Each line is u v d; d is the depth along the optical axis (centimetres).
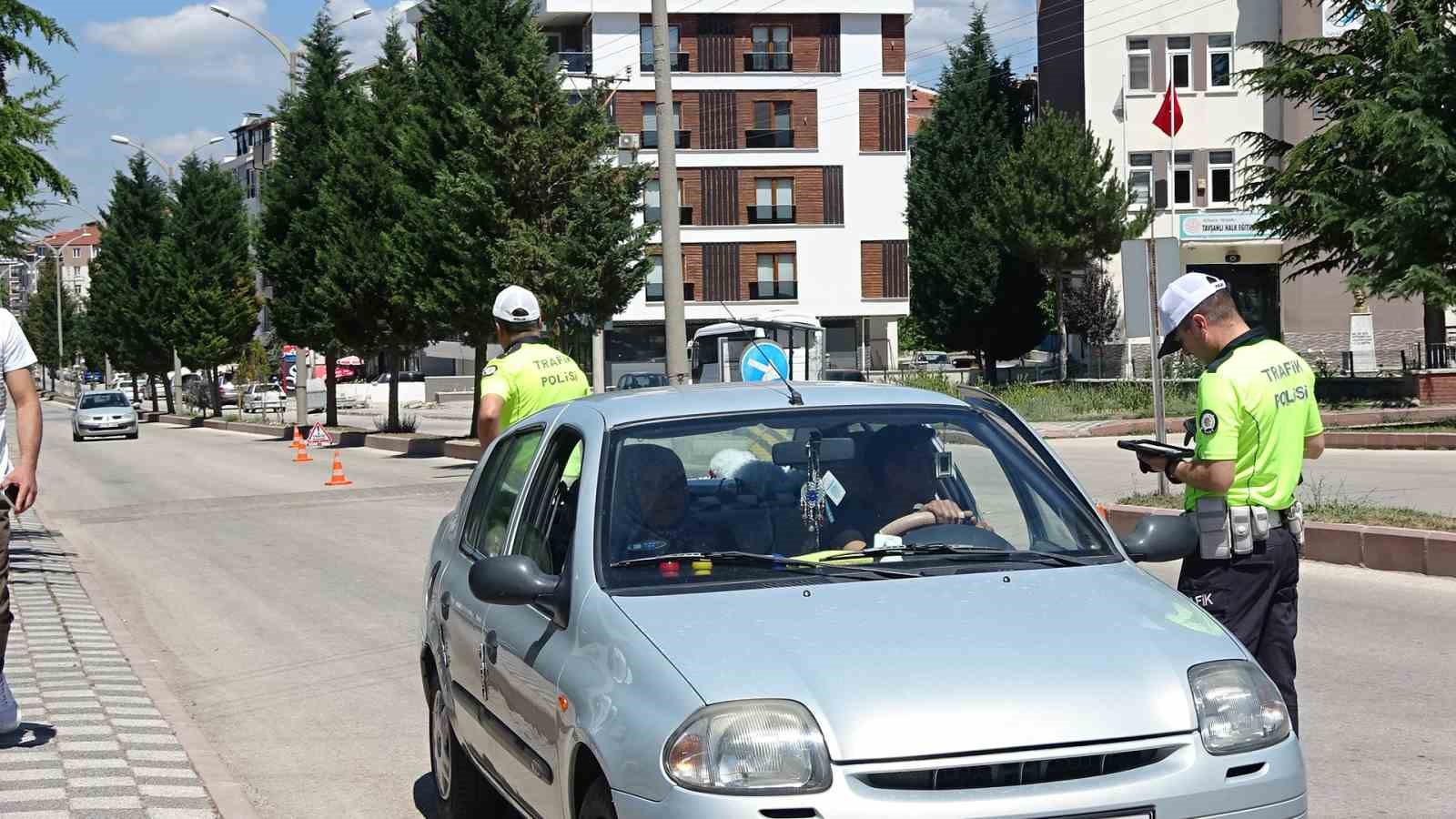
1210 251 4850
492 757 506
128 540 1831
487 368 901
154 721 747
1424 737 693
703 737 358
